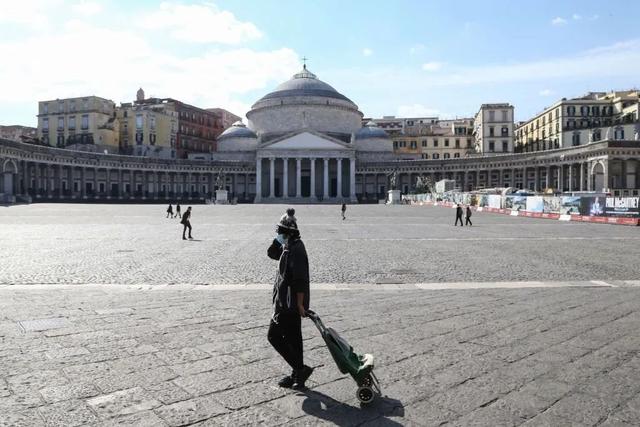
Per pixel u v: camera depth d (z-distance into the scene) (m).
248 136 127.31
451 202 78.06
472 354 7.72
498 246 24.12
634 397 6.13
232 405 5.89
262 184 120.44
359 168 122.31
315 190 120.38
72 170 96.62
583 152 85.94
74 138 112.38
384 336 8.68
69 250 21.78
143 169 107.06
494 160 106.25
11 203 75.75
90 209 63.84
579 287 13.54
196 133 136.38
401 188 121.88
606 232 32.94
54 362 7.22
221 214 56.06
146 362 7.26
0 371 6.84
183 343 8.20
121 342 8.21
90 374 6.77
